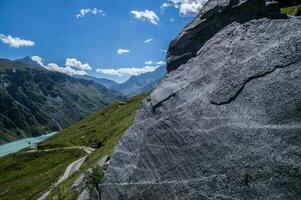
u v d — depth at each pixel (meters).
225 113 15.41
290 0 18.52
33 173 149.12
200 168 15.25
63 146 186.62
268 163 12.88
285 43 14.62
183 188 15.55
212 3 20.25
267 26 16.31
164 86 20.11
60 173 109.25
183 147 16.52
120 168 19.88
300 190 11.75
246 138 14.00
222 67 16.97
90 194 21.70
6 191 119.31
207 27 20.14
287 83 13.75
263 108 14.10
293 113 13.09
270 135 13.31
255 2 18.27
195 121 16.56
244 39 16.83
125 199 18.53
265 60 14.97
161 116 18.75
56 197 50.69
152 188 17.08
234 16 18.94
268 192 12.50
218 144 14.96
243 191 13.26
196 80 18.17
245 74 15.41
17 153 197.88
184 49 20.95
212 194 14.26
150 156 18.08
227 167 14.14
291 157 12.38
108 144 76.94
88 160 74.44
